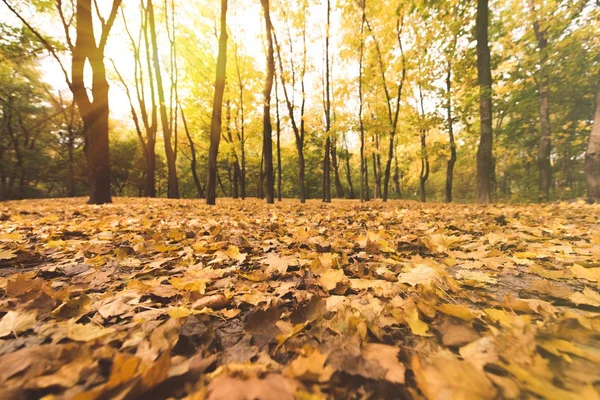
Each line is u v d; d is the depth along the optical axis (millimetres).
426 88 14961
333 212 6613
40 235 3352
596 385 756
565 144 15367
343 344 934
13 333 1046
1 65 18547
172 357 871
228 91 20000
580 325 1028
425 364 830
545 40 11570
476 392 688
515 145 18125
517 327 969
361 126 16203
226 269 1957
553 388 699
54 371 774
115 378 686
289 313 1236
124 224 4172
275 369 835
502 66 13148
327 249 2547
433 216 5195
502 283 1700
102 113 9141
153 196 19453
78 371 777
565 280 1730
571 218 4664
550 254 2248
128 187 40531
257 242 2977
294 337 1017
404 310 1178
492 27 12617
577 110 14914
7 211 6461
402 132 19641
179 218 5176
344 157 35531
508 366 781
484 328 1093
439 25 10453
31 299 1384
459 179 36656
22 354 818
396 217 5242
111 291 1503
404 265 2016
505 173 20969
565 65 11492
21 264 2205
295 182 44125
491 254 2295
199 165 38781
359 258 2271
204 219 5012
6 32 11164
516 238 2939
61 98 27281
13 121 26812
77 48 8344
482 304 1360
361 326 1029
